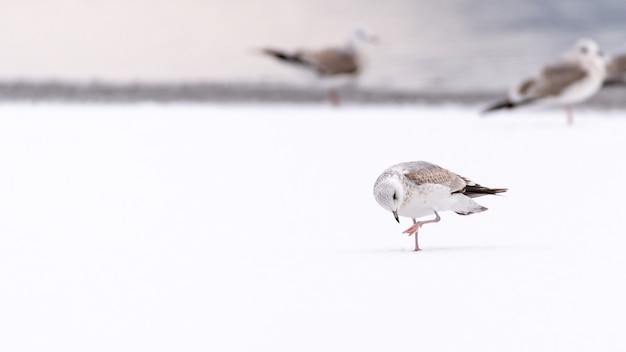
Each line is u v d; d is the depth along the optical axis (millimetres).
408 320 7336
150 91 30328
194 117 25219
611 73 29516
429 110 27578
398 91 30359
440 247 10336
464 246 10352
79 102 27922
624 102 29094
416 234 10156
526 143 20156
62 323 7379
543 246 10156
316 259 9633
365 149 19344
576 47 24266
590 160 17562
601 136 21344
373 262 9414
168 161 17484
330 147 19625
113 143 19844
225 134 21703
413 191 10086
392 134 21938
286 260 9602
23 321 7434
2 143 19359
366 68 29953
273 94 30516
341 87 31125
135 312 7660
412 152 18859
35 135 20766
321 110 27578
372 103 28875
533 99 24391
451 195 10281
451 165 17094
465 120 25219
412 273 8867
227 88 31062
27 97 28766
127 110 26469
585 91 23891
